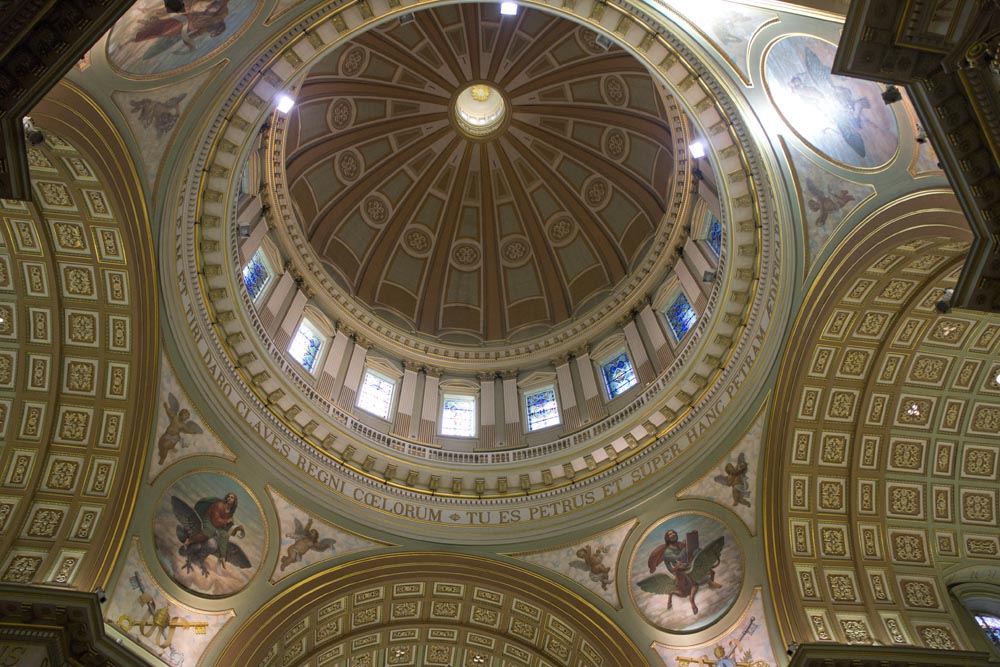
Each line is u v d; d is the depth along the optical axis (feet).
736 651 60.18
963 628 57.26
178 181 55.52
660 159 94.68
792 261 57.52
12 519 51.70
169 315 56.75
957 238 42.34
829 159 50.14
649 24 53.62
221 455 60.95
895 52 30.76
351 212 100.07
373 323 90.02
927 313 54.13
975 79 29.60
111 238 50.29
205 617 57.52
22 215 48.78
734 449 63.05
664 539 65.82
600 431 75.72
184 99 50.55
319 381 77.20
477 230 105.50
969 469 60.13
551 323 97.81
